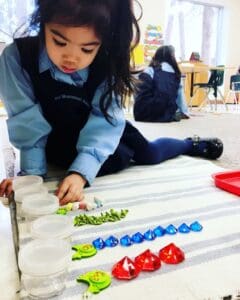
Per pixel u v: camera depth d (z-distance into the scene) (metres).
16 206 0.65
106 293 0.40
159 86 2.31
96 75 0.82
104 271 0.45
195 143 1.16
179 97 2.57
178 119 2.44
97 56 0.77
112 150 0.82
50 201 0.59
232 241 0.53
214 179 0.81
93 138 0.81
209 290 0.41
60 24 0.59
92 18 0.60
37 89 0.82
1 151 1.26
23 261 0.39
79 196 0.69
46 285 0.40
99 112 0.84
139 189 0.78
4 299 0.41
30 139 0.82
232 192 0.75
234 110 3.76
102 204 0.68
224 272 0.45
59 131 0.90
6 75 0.80
